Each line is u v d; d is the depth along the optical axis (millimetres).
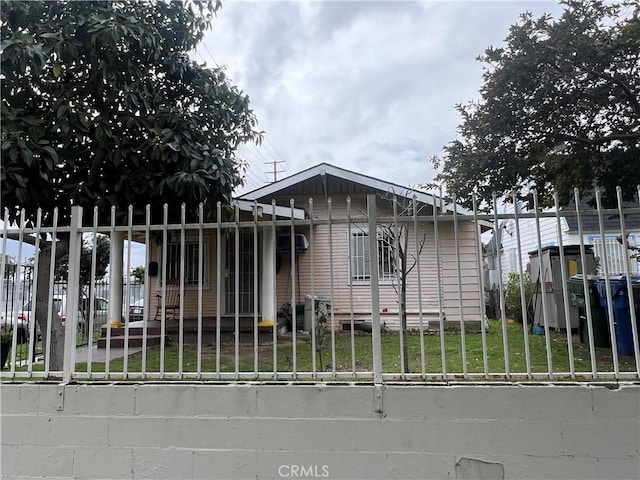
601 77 6840
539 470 2742
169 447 2982
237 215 3314
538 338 7059
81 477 3021
